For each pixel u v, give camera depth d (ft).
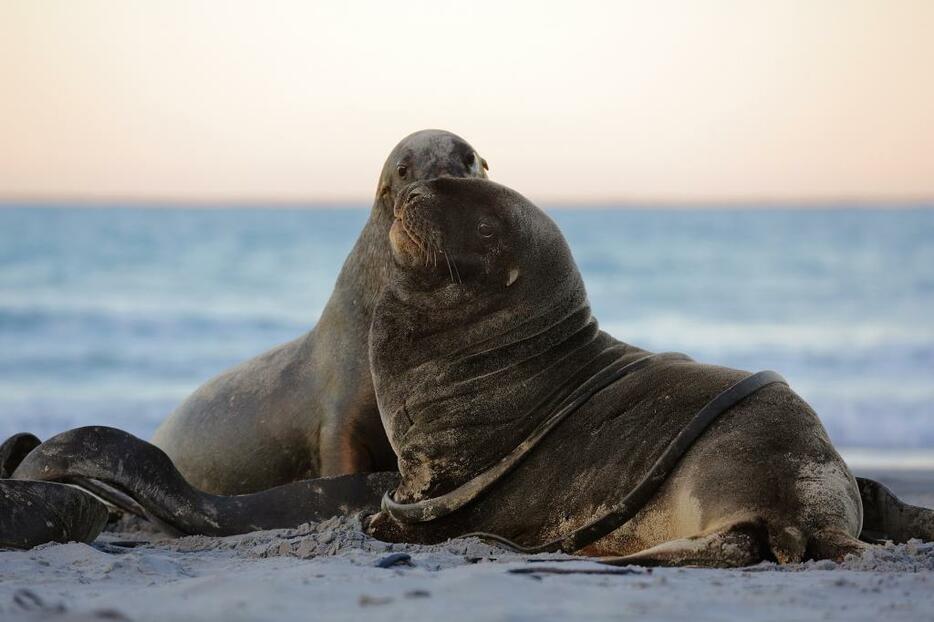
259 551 80.38
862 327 378.32
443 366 85.20
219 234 626.23
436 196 85.92
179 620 50.49
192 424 113.60
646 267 535.19
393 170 102.27
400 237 86.48
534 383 83.56
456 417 83.20
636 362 83.10
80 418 244.22
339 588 57.93
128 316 376.68
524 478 80.28
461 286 85.92
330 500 91.35
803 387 286.87
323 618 50.90
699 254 574.15
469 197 86.17
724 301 442.50
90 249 540.52
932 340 349.00
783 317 406.41
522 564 65.57
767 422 72.43
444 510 81.46
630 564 68.33
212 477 112.06
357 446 104.12
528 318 84.99
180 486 89.30
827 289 463.83
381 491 92.07
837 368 313.73
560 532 77.61
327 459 103.86
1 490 79.00
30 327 355.15
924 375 298.35
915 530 80.94
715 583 60.54
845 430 230.07
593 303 443.73
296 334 358.23
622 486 75.20
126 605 54.54
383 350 87.76
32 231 609.01
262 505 90.68
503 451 82.07
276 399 108.68
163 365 310.24
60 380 288.51
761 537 68.44
